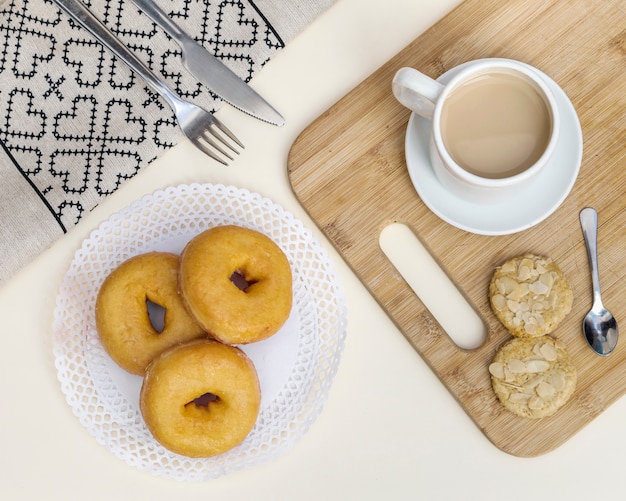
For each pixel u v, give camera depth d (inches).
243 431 32.9
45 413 34.9
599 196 34.4
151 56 35.3
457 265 34.6
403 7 35.3
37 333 34.9
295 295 34.8
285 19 35.0
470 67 31.2
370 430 34.8
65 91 35.2
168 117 35.0
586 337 34.0
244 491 34.9
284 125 35.3
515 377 33.8
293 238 35.1
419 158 33.7
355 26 35.4
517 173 31.5
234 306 32.3
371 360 34.9
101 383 34.4
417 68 34.7
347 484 34.8
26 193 34.8
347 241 34.7
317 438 34.9
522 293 33.9
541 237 34.5
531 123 31.5
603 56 34.4
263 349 34.5
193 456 33.0
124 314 33.2
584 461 34.5
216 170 35.3
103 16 35.3
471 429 34.6
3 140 35.0
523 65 31.2
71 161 35.0
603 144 34.4
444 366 34.3
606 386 33.9
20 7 35.2
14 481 34.7
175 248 34.9
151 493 34.8
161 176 35.2
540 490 34.5
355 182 34.8
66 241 35.2
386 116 34.7
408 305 34.5
